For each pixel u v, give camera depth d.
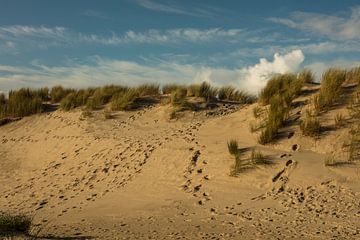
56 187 12.44
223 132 13.12
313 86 14.02
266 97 13.95
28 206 11.16
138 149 13.30
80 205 10.61
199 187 10.23
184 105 16.81
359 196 8.48
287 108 12.40
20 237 7.16
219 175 10.50
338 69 13.44
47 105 21.33
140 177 11.58
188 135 13.55
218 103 17.77
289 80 14.76
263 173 10.04
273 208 8.56
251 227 7.67
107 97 19.72
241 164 10.50
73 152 14.91
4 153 16.92
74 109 19.48
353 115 11.26
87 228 8.39
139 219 8.85
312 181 9.34
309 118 11.54
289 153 10.70
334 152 10.34
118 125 16.45
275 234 7.18
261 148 11.22
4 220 7.75
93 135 15.74
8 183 13.64
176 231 7.73
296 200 8.76
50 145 16.31
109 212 9.68
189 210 9.10
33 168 14.77
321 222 7.60
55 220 9.48
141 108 18.02
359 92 12.06
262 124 12.34
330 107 11.93
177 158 11.90
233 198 9.39
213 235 7.33
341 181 9.15
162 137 14.06
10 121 20.27
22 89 22.95
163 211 9.22
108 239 7.36
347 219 7.60
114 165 12.78
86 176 12.66
